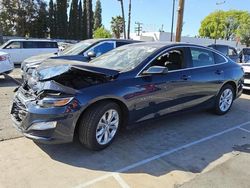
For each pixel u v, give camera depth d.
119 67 4.85
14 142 4.56
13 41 17.27
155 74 4.75
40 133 3.92
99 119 4.19
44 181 3.55
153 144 4.72
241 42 63.81
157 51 5.07
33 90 4.25
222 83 6.20
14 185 3.45
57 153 4.26
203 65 5.89
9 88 9.06
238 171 3.92
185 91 5.37
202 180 3.67
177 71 5.27
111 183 3.56
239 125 5.83
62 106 3.91
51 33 55.44
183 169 3.95
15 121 4.33
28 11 51.38
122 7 29.39
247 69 9.01
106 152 4.35
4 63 10.26
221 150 4.59
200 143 4.83
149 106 4.80
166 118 5.41
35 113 3.92
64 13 55.62
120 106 4.52
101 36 61.66
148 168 3.95
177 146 4.68
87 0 40.06
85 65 4.36
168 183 3.59
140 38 56.22
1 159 4.02
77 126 4.19
